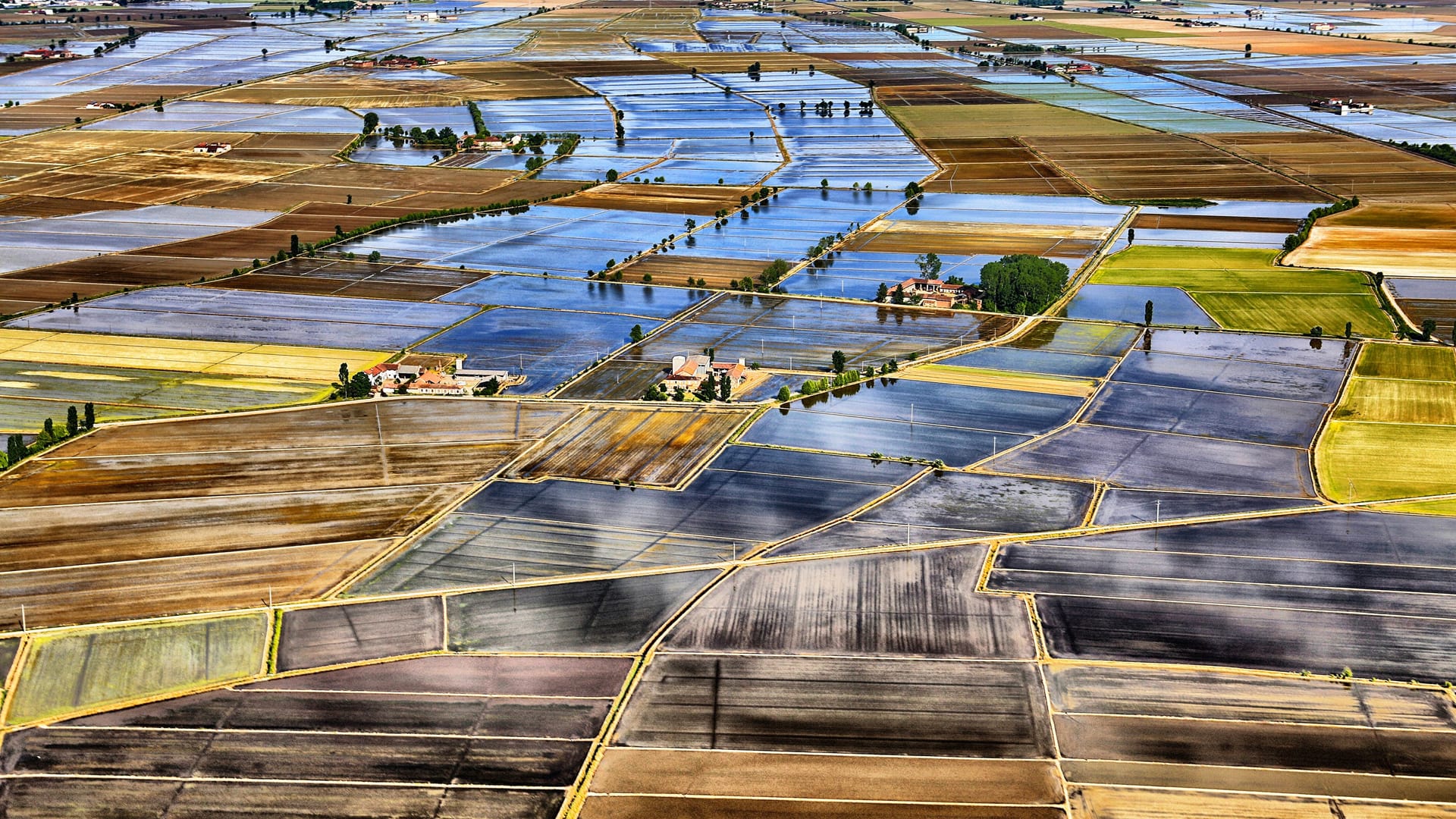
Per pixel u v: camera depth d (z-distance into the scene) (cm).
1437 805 11625
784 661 13812
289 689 13438
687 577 15588
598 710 13050
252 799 11812
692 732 12681
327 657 14012
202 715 13025
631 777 12050
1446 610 14700
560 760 12300
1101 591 15175
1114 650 13988
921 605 14888
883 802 11719
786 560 15962
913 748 12431
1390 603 14875
